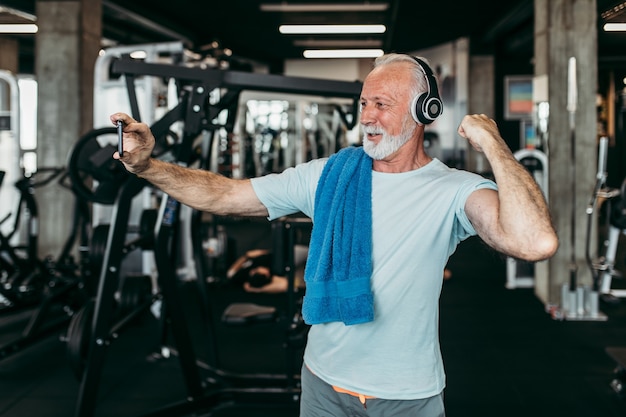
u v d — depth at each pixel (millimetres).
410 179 1233
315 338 1297
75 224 4336
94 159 2426
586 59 4770
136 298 3662
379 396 1204
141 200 4781
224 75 2338
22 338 3752
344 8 9969
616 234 4953
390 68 1237
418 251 1193
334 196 1265
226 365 3500
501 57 12289
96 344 2398
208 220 9125
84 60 6336
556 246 991
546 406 2854
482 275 6383
